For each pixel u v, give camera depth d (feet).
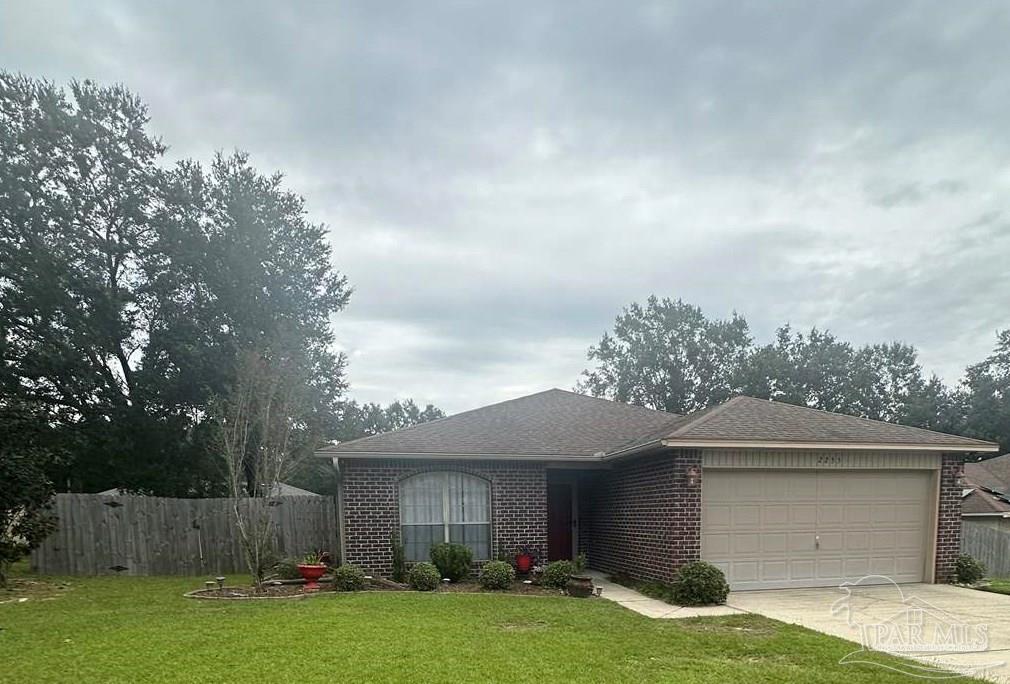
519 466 42.47
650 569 37.24
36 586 37.09
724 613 28.99
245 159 79.87
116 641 22.11
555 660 20.24
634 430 47.70
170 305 73.51
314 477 81.56
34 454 37.55
